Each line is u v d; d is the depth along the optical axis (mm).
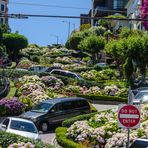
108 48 73562
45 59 106625
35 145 20469
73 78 57750
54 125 34000
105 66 81875
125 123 16703
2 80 49656
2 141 20875
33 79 52406
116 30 117312
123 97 49969
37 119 32969
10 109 37594
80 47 105438
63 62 98625
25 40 118750
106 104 48531
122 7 153625
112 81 63812
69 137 27125
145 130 24469
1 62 72000
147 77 65125
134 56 60812
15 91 47719
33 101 40281
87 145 25656
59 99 35594
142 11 75812
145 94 36625
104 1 158125
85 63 97500
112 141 24234
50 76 53312
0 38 108688
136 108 16703
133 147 14992
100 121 28172
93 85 53500
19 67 87438
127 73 60281
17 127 25984
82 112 35906
